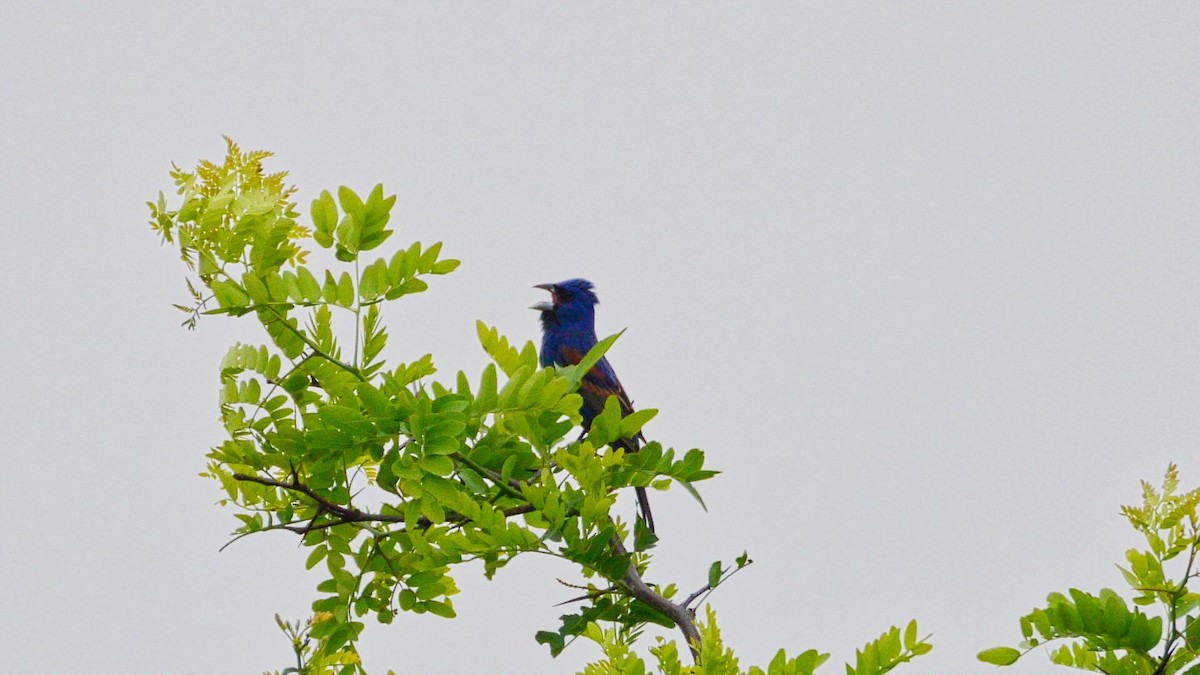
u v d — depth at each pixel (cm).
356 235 935
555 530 885
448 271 949
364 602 975
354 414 855
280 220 934
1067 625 823
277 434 934
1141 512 859
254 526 989
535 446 915
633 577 924
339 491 976
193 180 966
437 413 866
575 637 966
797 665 784
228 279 917
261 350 948
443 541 887
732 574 952
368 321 952
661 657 784
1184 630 817
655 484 912
